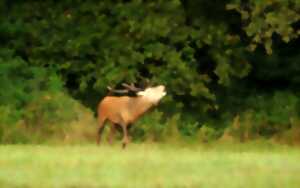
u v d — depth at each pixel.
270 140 100.75
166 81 103.75
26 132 94.88
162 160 64.75
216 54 105.44
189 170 58.09
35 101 97.44
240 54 105.62
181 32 105.19
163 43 105.81
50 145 87.00
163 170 57.75
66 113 96.31
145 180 52.31
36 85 100.56
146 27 103.75
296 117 102.88
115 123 80.25
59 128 95.31
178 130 99.75
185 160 65.38
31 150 75.19
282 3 98.12
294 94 107.19
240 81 108.44
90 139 94.62
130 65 104.25
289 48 106.88
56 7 107.00
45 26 106.31
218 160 66.12
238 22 106.75
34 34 106.31
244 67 105.38
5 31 106.50
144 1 106.06
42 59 106.06
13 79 101.75
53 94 98.88
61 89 101.38
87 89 106.56
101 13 106.00
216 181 52.22
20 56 106.94
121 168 58.53
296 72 107.31
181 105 103.19
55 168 58.16
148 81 103.00
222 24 105.94
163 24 104.06
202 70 109.31
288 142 100.56
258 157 71.06
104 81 103.44
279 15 98.00
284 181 52.59
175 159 66.06
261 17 98.81
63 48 105.50
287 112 103.12
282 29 98.06
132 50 104.50
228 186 50.22
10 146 84.12
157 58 103.81
